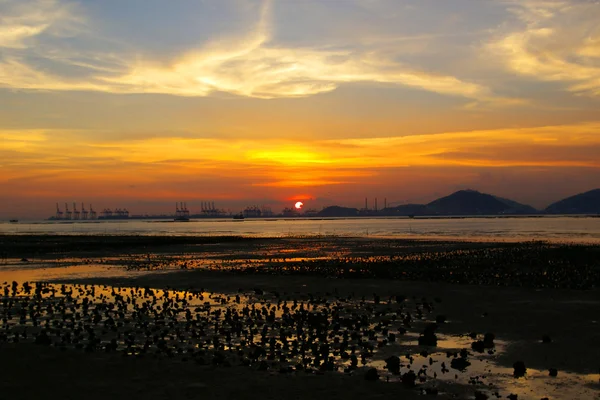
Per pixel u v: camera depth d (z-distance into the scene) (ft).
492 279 118.11
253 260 190.70
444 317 71.82
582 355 53.11
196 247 281.54
